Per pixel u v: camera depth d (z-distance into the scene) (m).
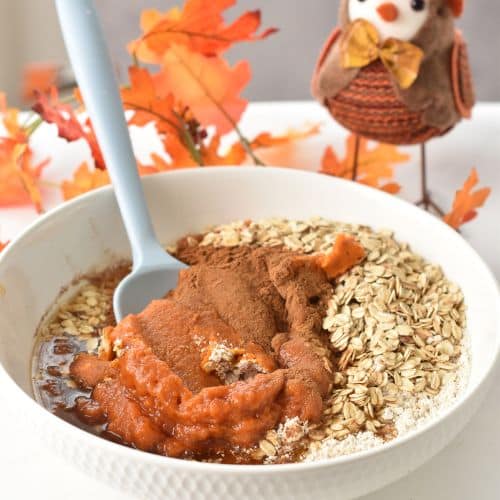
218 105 0.86
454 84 0.81
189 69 0.85
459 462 0.70
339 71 0.81
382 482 0.63
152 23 0.84
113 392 0.67
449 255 0.76
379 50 0.79
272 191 0.81
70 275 0.76
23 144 0.83
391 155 0.88
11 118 0.85
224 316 0.72
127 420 0.66
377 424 0.67
